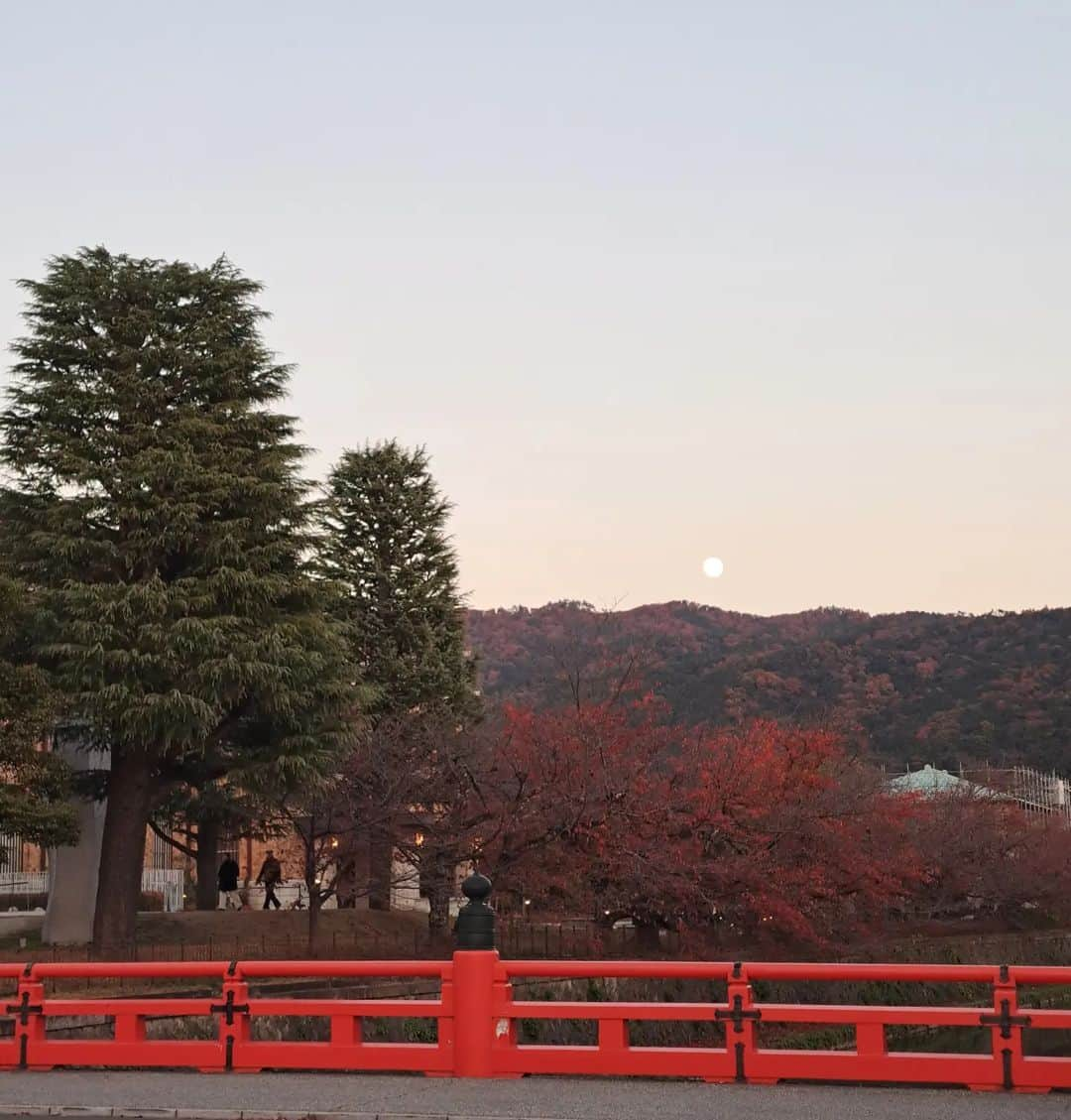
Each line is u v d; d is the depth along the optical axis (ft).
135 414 116.57
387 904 153.48
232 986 52.24
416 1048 50.21
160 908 151.43
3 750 103.04
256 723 122.01
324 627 120.06
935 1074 45.85
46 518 114.62
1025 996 162.50
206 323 120.16
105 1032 75.46
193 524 113.80
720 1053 47.67
